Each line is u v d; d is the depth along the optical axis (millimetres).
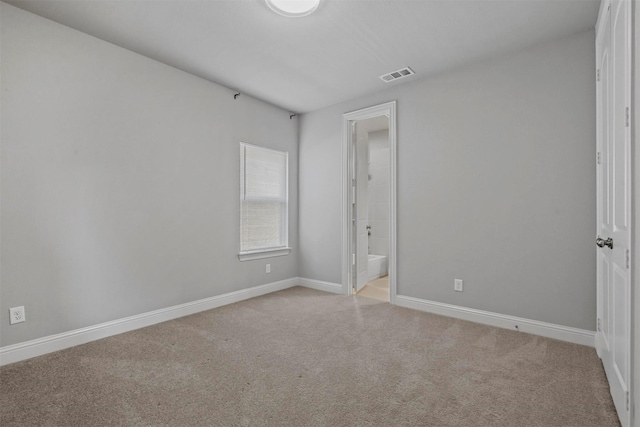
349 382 1928
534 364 2143
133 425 1531
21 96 2215
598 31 2230
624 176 1488
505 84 2826
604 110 2047
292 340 2566
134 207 2812
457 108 3092
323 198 4203
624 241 1490
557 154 2572
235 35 2537
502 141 2836
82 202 2506
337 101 3979
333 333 2715
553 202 2592
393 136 3514
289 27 2428
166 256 3043
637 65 1244
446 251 3162
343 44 2666
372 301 3680
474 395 1785
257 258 3928
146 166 2895
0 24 2129
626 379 1420
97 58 2580
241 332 2736
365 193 4504
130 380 1945
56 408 1663
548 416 1598
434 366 2125
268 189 4113
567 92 2531
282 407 1677
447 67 3078
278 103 4055
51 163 2348
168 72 3053
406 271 3447
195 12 2244
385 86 3525
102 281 2613
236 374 2021
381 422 1556
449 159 3139
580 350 2354
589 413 1619
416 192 3359
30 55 2254
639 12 1224
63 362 2176
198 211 3307
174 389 1847
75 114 2465
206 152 3381
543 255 2639
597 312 2303
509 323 2791
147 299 2902
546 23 2365
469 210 3021
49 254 2340
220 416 1602
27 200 2242
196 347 2430
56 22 2369
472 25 2395
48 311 2336
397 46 2699
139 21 2354
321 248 4230
